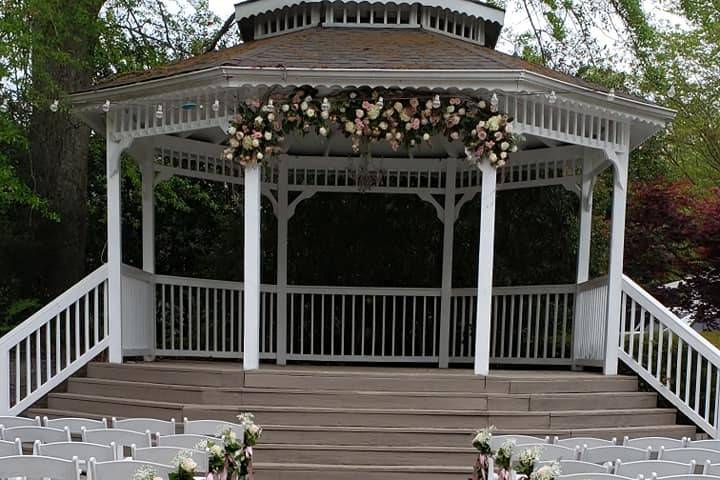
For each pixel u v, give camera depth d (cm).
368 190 882
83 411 646
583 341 777
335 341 989
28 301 948
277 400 605
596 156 786
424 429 582
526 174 881
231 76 588
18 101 912
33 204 845
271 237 1030
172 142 800
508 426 598
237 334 909
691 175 1403
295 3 748
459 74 588
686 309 934
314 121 618
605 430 611
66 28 860
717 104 1348
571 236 1057
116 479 344
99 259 1158
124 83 663
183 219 1182
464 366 933
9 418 482
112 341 696
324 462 565
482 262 627
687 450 432
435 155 905
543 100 639
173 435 421
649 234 1012
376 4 747
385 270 1014
